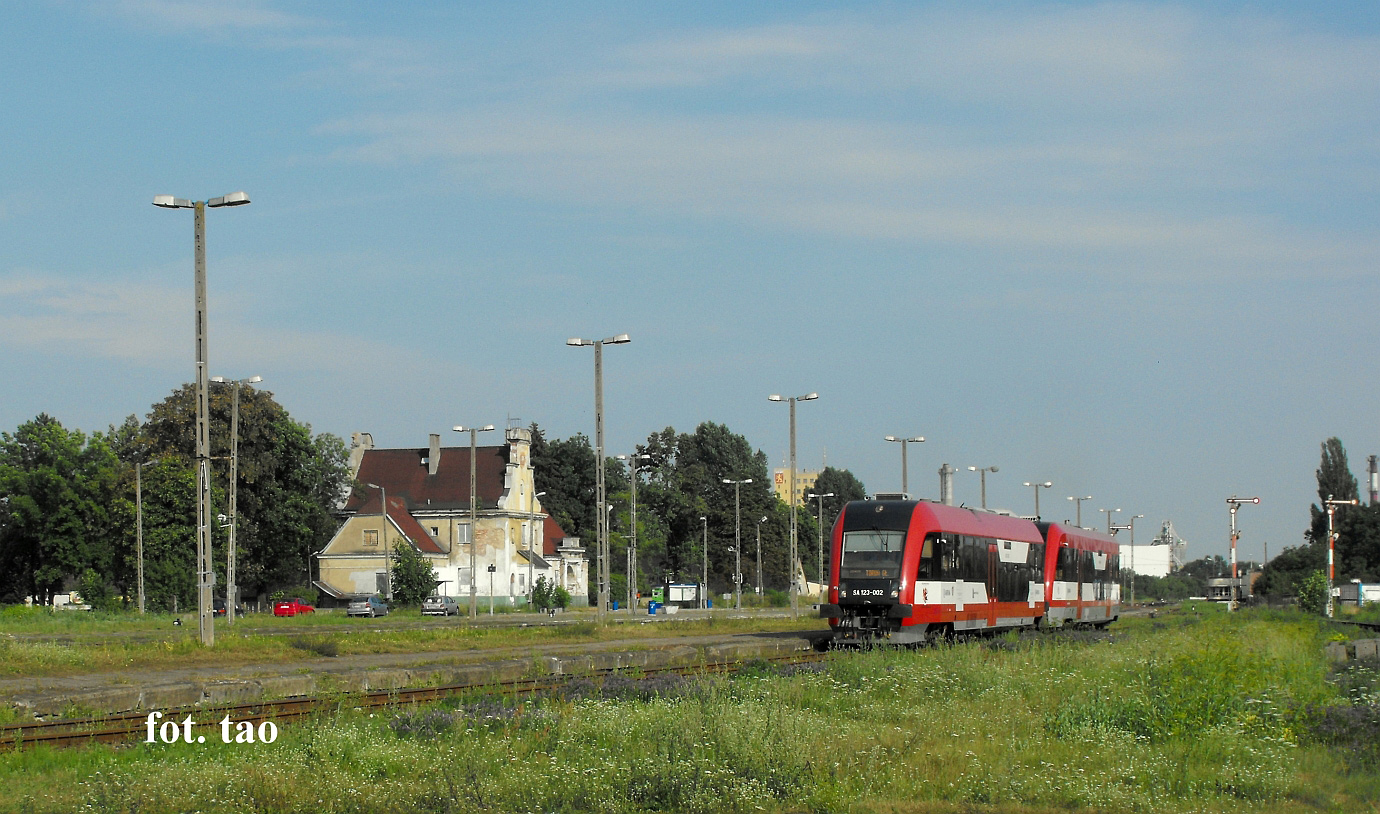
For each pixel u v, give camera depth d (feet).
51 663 93.97
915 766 52.19
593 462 476.54
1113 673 81.15
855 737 57.41
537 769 49.90
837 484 640.99
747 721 55.11
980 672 81.25
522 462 359.46
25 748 54.75
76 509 301.22
